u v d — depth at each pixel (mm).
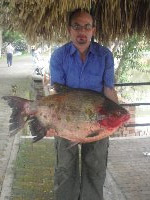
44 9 1811
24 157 3672
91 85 2010
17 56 23594
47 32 2354
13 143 4145
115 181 2963
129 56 5598
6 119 5531
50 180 3084
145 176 3070
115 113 1732
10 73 13070
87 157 2102
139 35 2645
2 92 8297
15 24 2174
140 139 4156
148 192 2766
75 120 1755
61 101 1774
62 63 2012
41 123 1784
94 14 2336
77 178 2164
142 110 6902
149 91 7242
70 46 2010
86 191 2156
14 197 2773
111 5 2133
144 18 2479
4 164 3498
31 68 14961
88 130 1755
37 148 3951
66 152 2078
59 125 1777
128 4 2262
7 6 1980
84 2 1722
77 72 2000
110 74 2021
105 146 2117
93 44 2033
